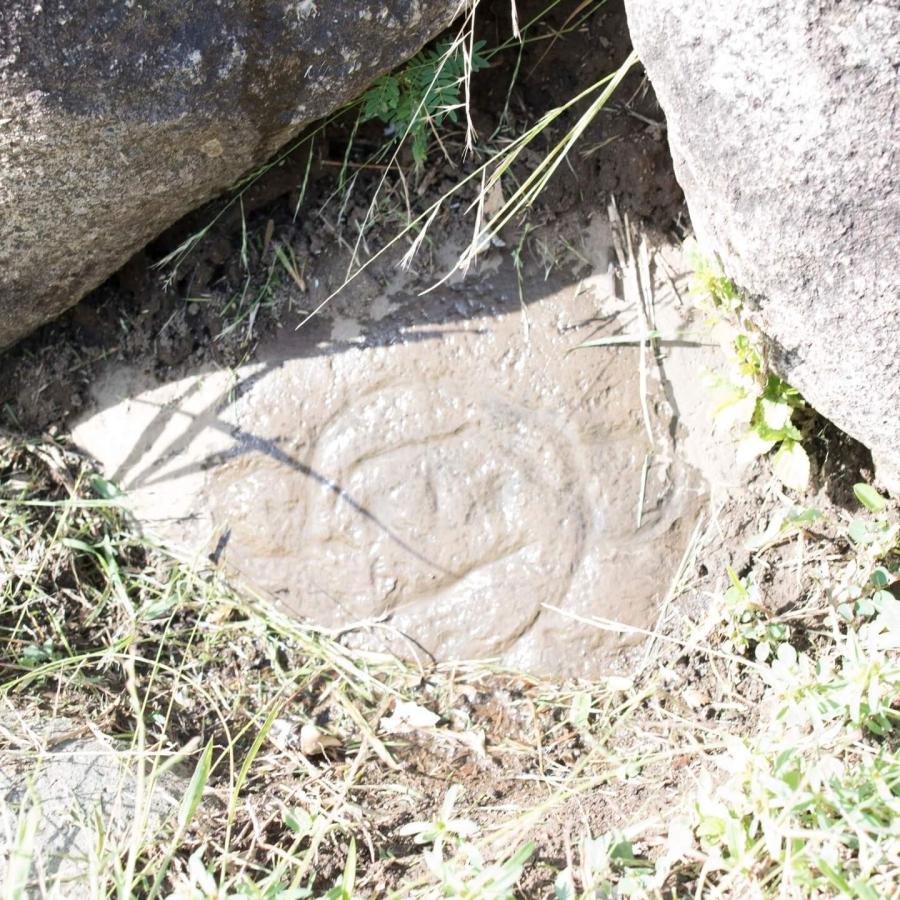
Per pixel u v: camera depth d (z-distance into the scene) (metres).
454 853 1.46
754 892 1.31
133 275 1.73
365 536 1.69
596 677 1.64
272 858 1.46
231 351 1.73
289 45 1.50
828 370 1.44
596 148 1.71
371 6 1.50
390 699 1.64
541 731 1.61
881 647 1.48
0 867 1.39
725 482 1.67
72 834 1.43
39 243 1.58
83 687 1.62
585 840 1.38
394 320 1.72
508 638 1.66
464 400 1.70
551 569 1.67
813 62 1.32
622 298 1.71
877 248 1.36
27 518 1.71
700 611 1.65
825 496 1.66
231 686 1.65
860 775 1.37
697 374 1.69
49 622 1.67
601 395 1.69
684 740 1.57
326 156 1.72
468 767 1.58
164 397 1.74
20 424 1.75
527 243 1.72
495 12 1.68
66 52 1.42
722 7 1.33
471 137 1.69
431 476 1.69
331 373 1.71
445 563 1.68
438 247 1.72
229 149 1.56
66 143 1.48
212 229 1.72
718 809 1.33
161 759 1.54
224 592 1.70
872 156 1.33
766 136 1.36
